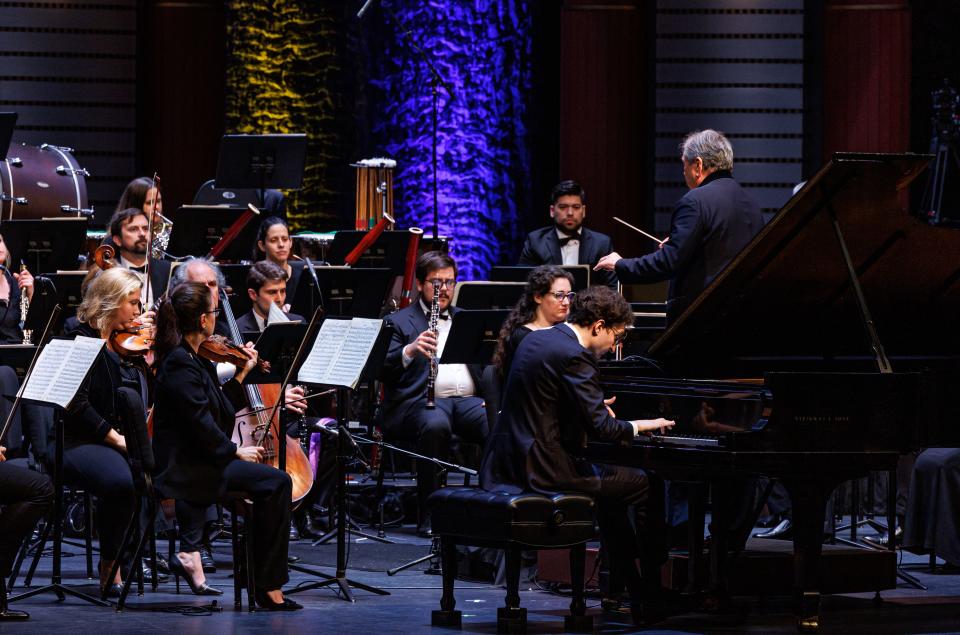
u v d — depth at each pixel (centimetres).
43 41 2636
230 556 1455
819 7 2525
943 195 2597
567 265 1592
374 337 1189
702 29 2547
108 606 1166
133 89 2661
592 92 2509
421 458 1275
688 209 1259
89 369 1127
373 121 2508
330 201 2508
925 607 1229
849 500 1681
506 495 1088
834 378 1034
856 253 1115
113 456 1229
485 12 2469
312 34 2497
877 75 2514
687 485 1262
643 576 1141
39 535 1538
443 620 1104
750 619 1159
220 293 1458
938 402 1077
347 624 1095
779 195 2566
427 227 2456
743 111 2561
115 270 1301
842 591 1216
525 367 1127
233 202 2061
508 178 2488
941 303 1195
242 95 2502
